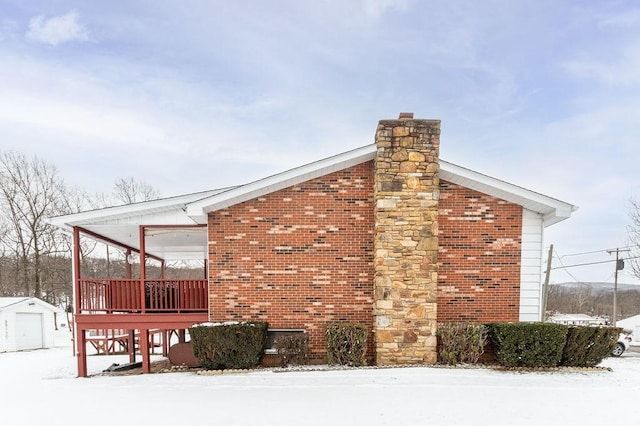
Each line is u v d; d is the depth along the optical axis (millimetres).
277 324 9938
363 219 9977
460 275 9805
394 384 7617
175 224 10664
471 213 9852
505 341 8812
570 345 8938
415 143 9398
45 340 21766
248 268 10023
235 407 6566
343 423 5824
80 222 10586
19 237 32188
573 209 9336
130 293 10492
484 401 6703
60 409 6777
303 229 10016
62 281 32438
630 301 46469
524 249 9828
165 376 9008
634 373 8672
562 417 6023
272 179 9758
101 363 13211
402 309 9156
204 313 10281
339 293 9930
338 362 9242
